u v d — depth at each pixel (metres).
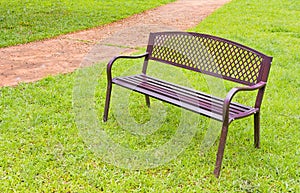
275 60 6.28
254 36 8.09
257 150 3.27
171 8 13.38
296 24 9.65
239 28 9.02
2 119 3.73
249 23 9.70
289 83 5.17
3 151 3.12
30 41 7.77
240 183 2.78
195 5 14.09
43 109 4.03
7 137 3.36
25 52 6.95
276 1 14.32
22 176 2.78
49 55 6.76
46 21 9.74
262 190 2.70
